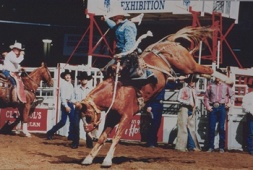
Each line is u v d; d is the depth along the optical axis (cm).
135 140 1599
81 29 2841
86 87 1448
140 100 1064
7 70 1562
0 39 2941
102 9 1855
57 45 2864
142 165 1075
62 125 1528
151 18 2000
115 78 1026
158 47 1110
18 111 1711
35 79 1638
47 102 1708
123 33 1040
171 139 1577
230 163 1198
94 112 1010
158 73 1078
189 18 1938
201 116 1530
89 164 1048
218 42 1872
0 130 1680
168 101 1598
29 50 2927
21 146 1326
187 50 1129
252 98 1420
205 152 1405
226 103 1425
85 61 2719
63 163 1069
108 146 1425
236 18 1909
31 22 2922
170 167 1073
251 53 2608
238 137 1519
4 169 975
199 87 1700
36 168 996
